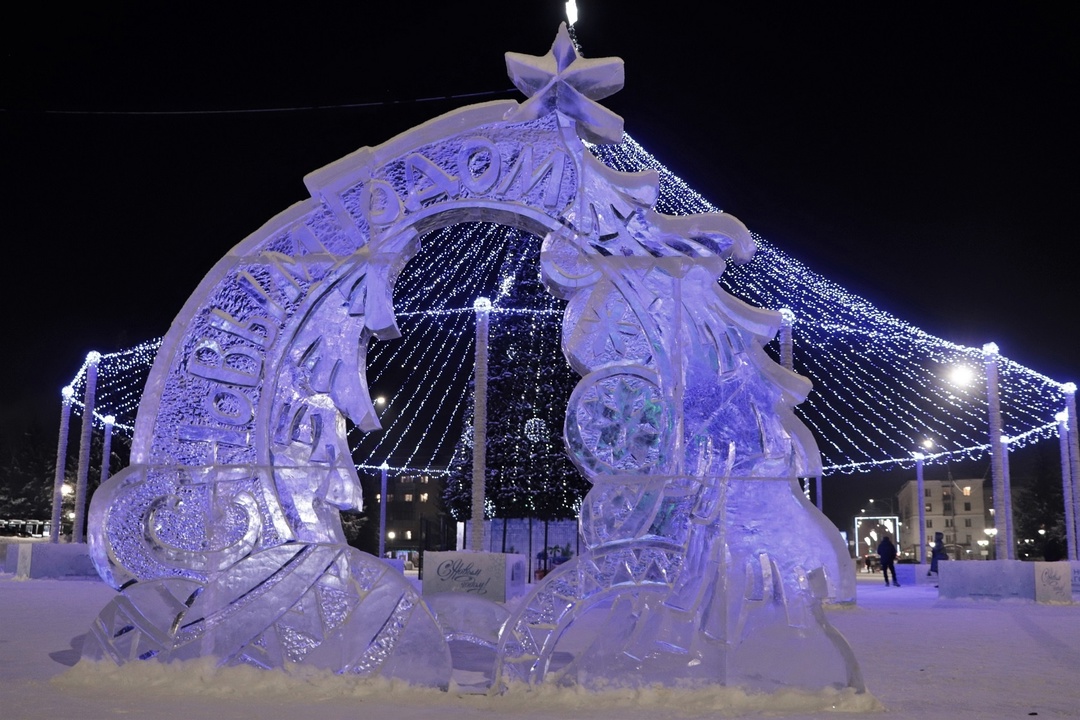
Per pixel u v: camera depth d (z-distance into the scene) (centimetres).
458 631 706
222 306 680
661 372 648
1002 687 645
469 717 509
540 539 2834
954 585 1769
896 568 2719
